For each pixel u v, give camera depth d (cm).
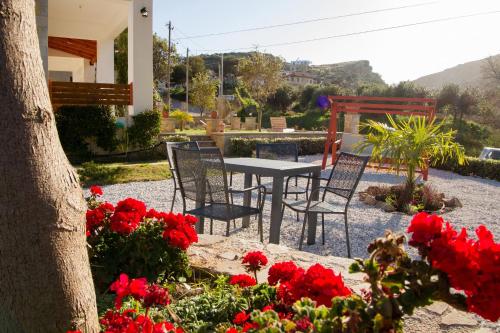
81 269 161
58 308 153
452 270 100
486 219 646
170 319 194
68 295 155
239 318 159
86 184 791
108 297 237
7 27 147
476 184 1006
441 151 675
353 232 538
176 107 3875
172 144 547
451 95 2780
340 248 471
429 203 690
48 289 150
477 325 229
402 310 111
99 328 171
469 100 2712
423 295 108
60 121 1044
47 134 154
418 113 991
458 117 2761
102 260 257
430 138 669
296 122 2923
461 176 1132
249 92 2614
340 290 146
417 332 221
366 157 432
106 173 861
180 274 273
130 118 1131
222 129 1341
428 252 108
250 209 421
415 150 669
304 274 154
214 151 380
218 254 320
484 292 100
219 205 420
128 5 1112
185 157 412
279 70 2417
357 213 648
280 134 1458
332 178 479
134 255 255
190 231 264
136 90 1112
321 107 3117
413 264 109
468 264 99
